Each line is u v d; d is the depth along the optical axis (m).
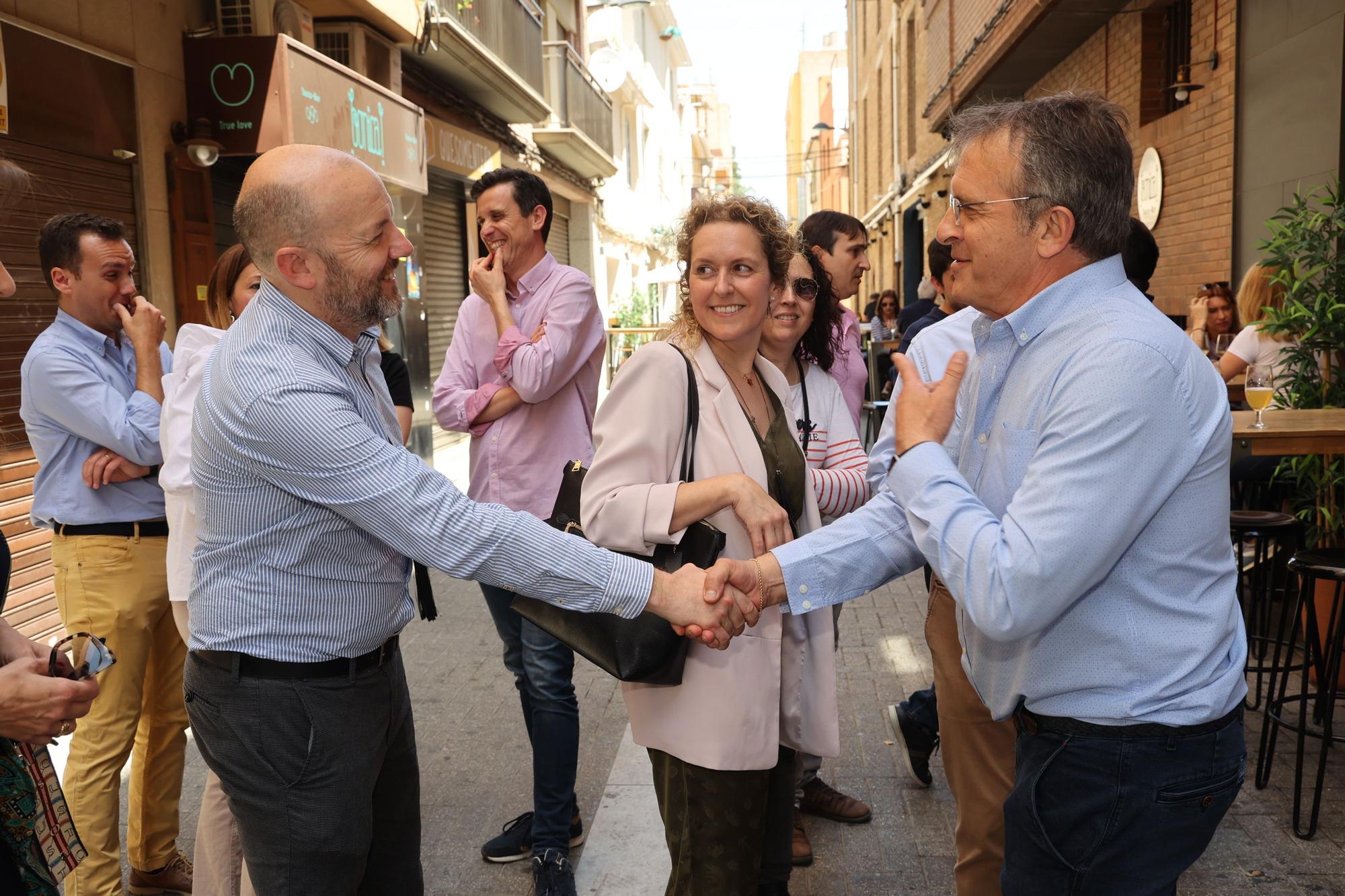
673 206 38.22
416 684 4.96
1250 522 4.11
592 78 19.41
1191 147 8.21
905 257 24.05
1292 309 4.55
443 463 12.02
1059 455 1.58
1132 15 9.26
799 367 2.84
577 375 3.49
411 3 9.76
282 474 1.93
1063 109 1.73
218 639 2.01
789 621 2.37
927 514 1.71
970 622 1.90
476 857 3.34
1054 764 1.74
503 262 3.38
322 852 2.04
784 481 2.33
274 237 1.95
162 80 6.70
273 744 2.00
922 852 3.30
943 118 14.94
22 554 5.31
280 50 6.94
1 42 5.16
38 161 5.52
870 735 4.20
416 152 10.25
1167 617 1.66
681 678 2.21
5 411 5.16
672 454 2.26
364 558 2.05
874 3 29.34
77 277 3.16
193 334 2.65
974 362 1.94
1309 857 3.18
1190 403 1.60
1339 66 6.03
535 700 3.09
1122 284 1.77
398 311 2.12
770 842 2.56
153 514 3.09
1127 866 1.71
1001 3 10.32
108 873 2.96
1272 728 3.60
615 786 3.79
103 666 1.73
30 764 1.74
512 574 2.01
